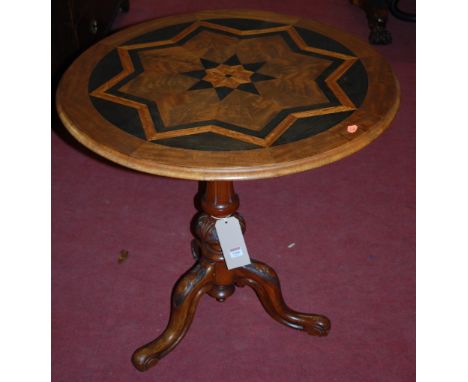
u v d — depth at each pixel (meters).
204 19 1.50
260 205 1.98
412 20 2.99
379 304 1.61
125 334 1.54
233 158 0.98
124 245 1.82
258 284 1.48
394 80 1.21
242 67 1.27
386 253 1.78
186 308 1.44
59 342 1.51
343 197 2.00
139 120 1.09
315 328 1.50
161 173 0.98
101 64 1.28
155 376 1.44
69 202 2.00
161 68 1.27
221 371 1.45
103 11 2.55
